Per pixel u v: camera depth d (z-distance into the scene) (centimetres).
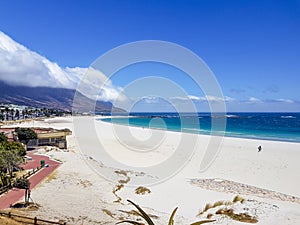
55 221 1795
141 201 2339
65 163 3659
